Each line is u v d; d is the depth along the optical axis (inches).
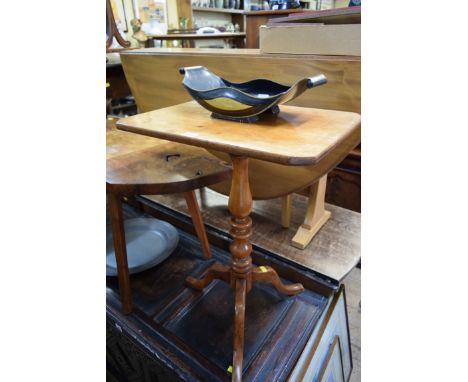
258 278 33.8
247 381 29.7
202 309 38.0
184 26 94.0
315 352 34.0
